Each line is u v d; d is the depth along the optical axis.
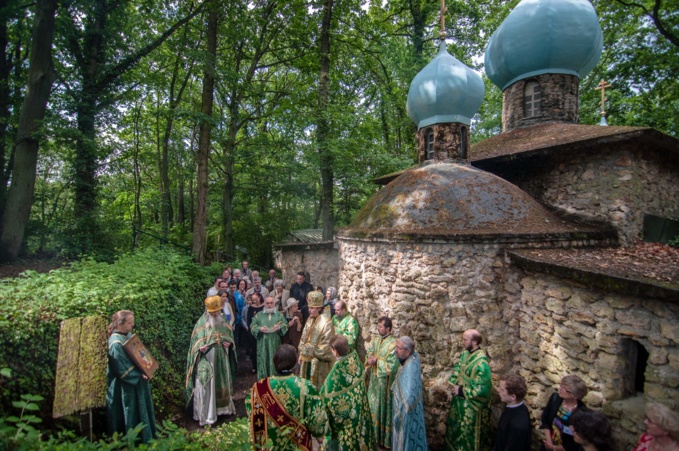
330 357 5.25
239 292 8.02
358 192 14.67
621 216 5.41
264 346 6.26
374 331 5.75
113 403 4.13
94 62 9.55
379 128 13.04
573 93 8.34
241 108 15.43
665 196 6.26
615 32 14.13
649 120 13.90
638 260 4.33
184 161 14.91
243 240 16.61
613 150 5.53
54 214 10.11
